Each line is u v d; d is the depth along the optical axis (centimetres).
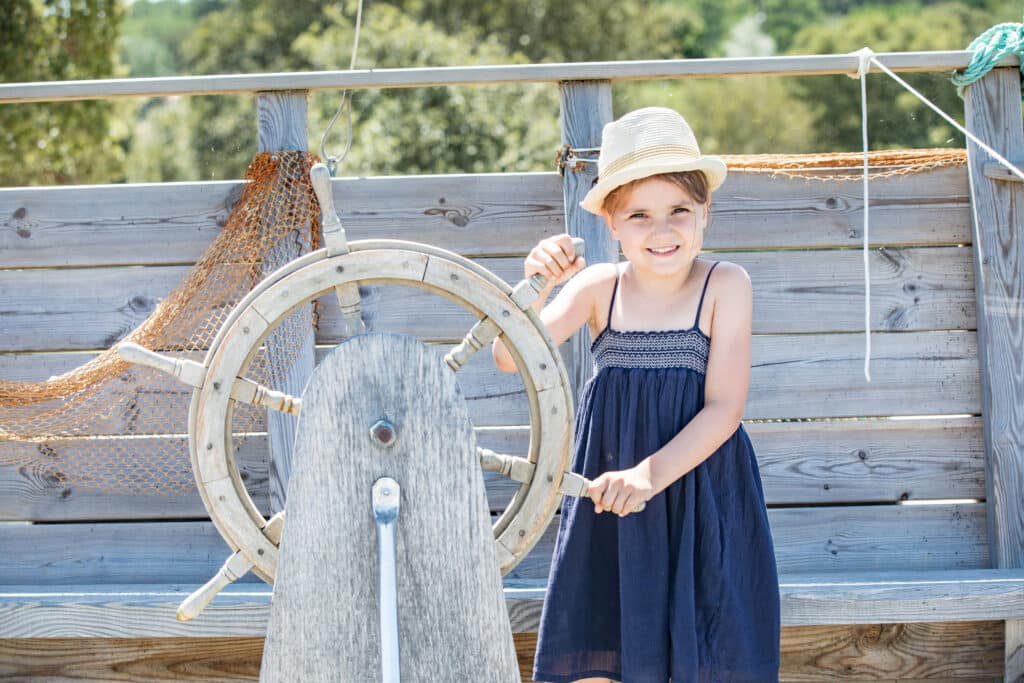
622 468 208
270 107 273
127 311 280
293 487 173
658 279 215
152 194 279
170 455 274
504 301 181
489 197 279
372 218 278
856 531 280
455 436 175
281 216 268
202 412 175
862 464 282
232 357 175
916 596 250
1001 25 275
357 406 174
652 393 209
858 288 283
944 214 284
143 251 279
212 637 255
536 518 185
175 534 276
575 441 218
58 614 247
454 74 268
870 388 283
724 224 283
